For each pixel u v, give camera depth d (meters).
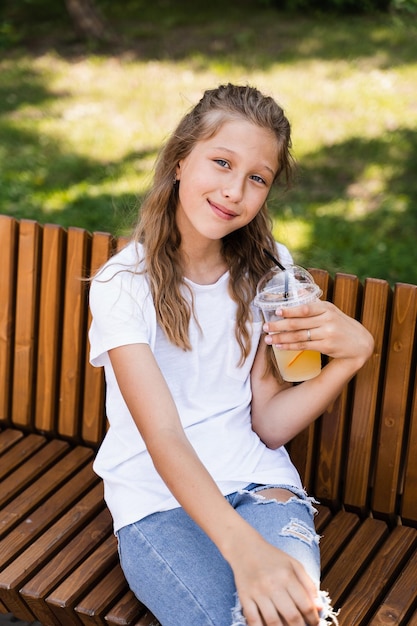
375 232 5.27
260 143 2.29
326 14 9.83
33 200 5.73
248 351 2.44
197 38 9.18
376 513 2.65
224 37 9.19
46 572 2.36
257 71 8.13
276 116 2.33
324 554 2.47
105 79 8.15
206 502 2.03
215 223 2.32
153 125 6.97
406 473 2.59
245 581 1.92
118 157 6.39
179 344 2.36
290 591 1.90
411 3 9.77
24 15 10.07
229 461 2.36
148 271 2.35
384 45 8.83
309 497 2.48
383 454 2.59
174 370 2.39
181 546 2.21
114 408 2.42
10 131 6.91
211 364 2.43
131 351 2.25
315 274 2.57
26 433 3.00
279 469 2.40
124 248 2.44
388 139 6.55
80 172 6.14
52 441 2.94
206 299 2.42
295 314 2.27
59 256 2.80
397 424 2.56
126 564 2.25
